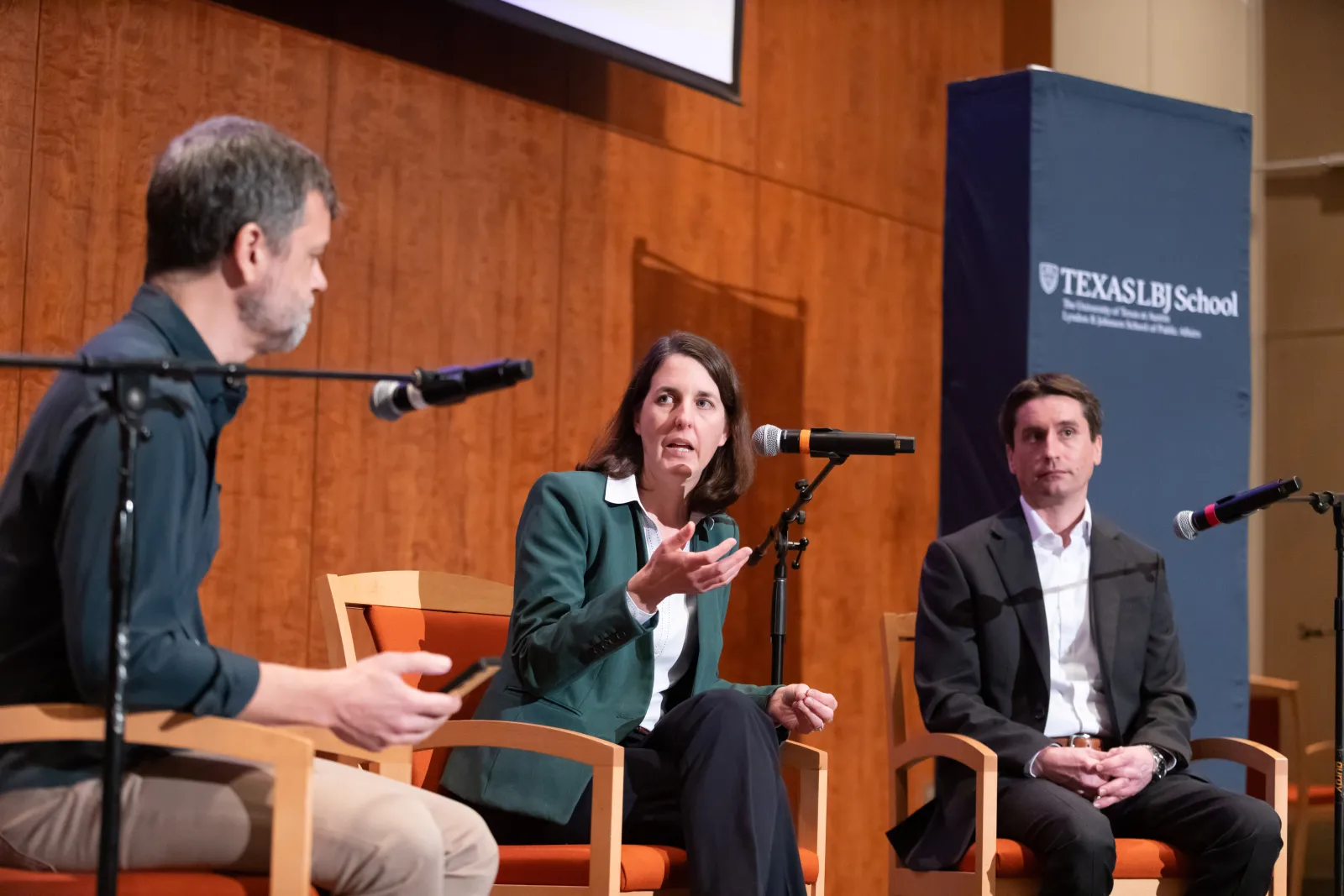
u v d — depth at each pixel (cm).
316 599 401
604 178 489
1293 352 709
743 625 530
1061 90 452
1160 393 458
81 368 178
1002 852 329
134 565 190
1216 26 695
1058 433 386
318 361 406
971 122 461
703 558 262
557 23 445
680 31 489
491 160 454
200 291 209
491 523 447
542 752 257
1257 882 338
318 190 217
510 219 458
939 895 337
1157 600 388
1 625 198
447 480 435
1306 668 689
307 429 402
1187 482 459
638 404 315
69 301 350
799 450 317
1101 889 321
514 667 281
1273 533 705
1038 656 367
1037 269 444
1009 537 381
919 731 589
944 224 465
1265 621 703
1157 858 342
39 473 196
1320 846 633
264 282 210
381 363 421
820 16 579
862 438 313
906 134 615
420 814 203
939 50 634
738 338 535
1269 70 715
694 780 257
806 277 565
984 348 451
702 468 312
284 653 393
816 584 557
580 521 298
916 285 613
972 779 345
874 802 573
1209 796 346
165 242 208
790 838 263
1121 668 377
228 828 197
